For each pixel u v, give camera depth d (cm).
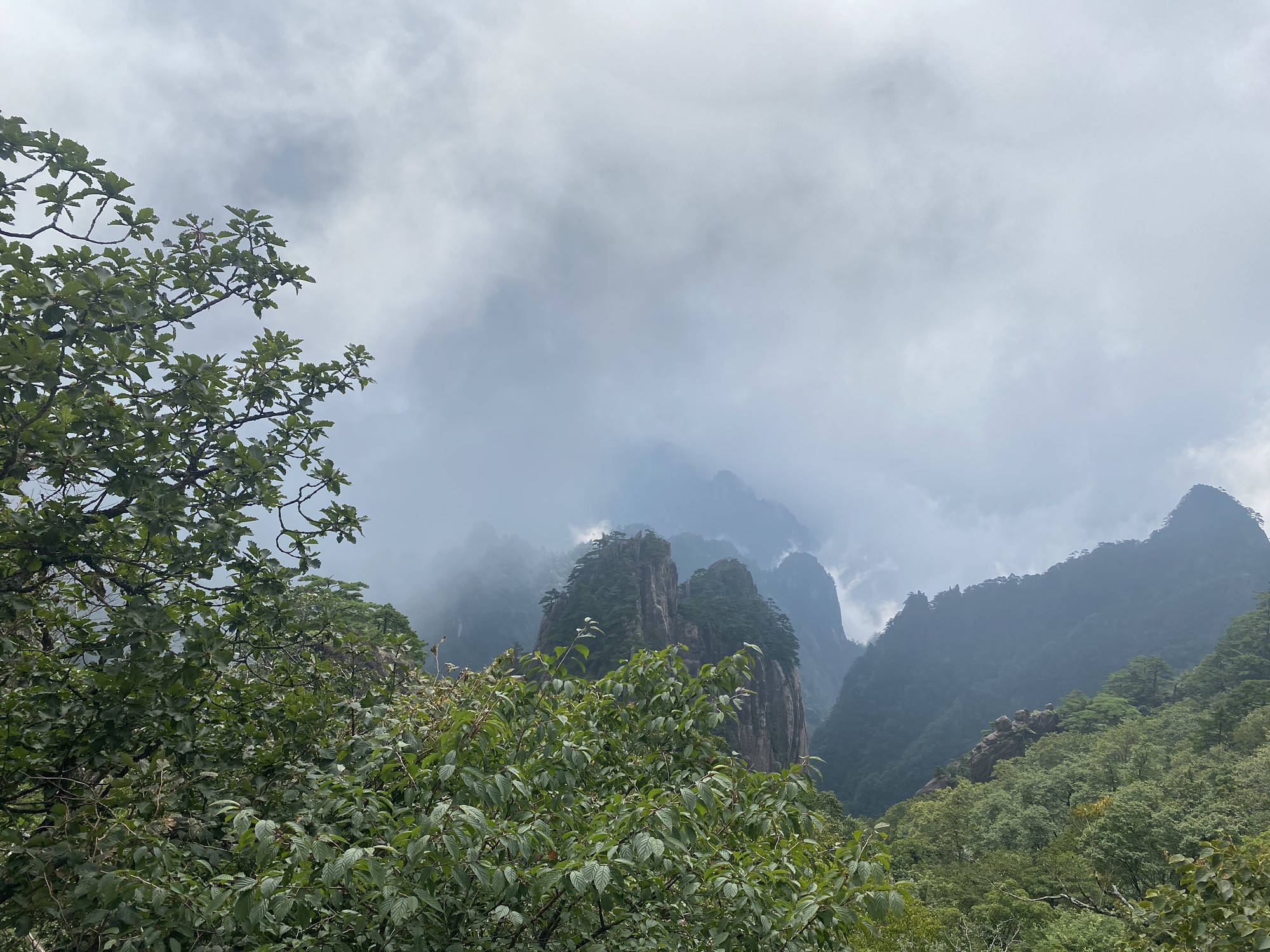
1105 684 15275
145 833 525
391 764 518
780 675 13575
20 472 593
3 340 546
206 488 719
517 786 465
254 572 723
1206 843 901
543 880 399
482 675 673
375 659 802
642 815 439
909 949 2086
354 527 790
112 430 593
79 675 646
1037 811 6744
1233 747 7638
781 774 632
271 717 689
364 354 841
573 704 639
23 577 583
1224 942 808
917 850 7188
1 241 561
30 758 581
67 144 635
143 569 678
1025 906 3853
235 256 806
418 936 415
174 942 425
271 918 370
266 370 796
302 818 480
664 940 490
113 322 613
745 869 485
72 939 489
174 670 611
